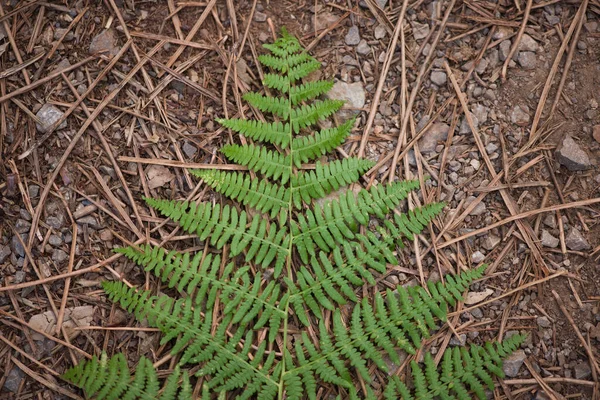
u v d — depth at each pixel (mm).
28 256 539
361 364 522
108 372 515
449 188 563
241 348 538
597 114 567
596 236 560
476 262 558
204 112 564
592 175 564
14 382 530
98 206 549
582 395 544
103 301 542
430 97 572
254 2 574
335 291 531
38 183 547
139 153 556
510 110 571
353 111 570
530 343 550
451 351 536
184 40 567
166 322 524
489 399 544
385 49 576
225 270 532
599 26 574
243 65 571
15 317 535
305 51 562
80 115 555
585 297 555
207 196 557
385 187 559
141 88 561
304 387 546
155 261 530
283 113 552
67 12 562
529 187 565
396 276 555
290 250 542
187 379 512
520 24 576
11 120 551
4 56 554
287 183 564
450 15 579
